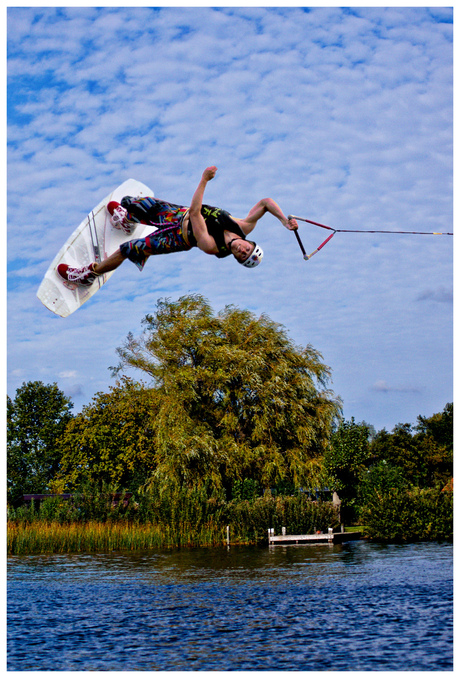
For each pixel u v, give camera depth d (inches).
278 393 1368.1
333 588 634.2
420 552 951.6
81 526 1193.4
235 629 471.5
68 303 344.5
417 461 2237.9
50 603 595.2
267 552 1020.5
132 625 493.4
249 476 1395.2
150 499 1245.7
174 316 1434.5
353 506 1441.9
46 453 2532.0
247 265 279.9
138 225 358.3
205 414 1382.9
